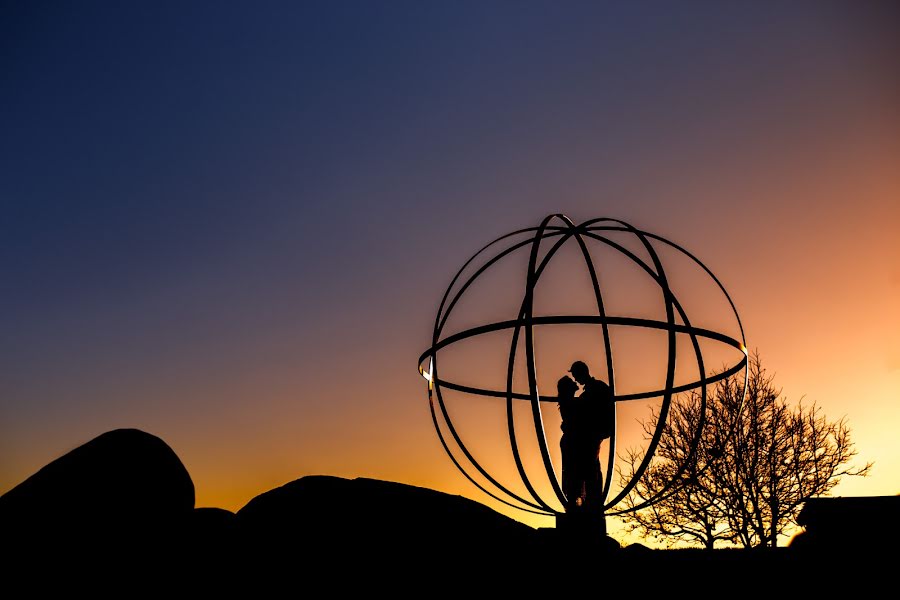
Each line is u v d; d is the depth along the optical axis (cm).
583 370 710
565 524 566
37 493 482
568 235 691
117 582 449
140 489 505
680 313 648
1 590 422
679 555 536
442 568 503
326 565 495
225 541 518
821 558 523
